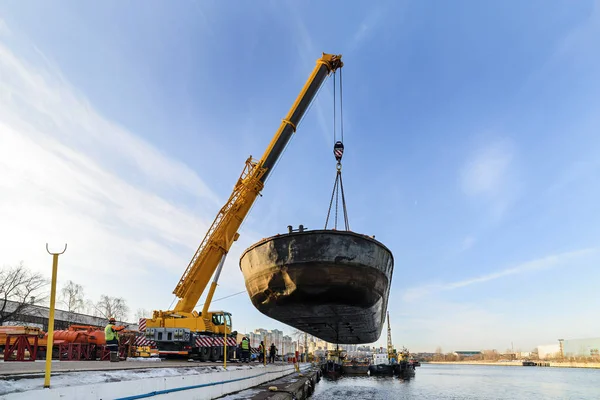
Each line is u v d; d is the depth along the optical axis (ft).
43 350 59.41
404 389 164.04
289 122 71.05
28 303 148.05
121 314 259.60
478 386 194.70
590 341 616.39
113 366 34.47
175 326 67.97
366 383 195.62
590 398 143.74
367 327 76.54
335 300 48.08
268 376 75.00
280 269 47.65
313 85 71.36
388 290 62.69
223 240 70.28
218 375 40.98
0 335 54.34
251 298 57.47
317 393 132.36
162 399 27.68
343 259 45.57
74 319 170.19
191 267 70.49
